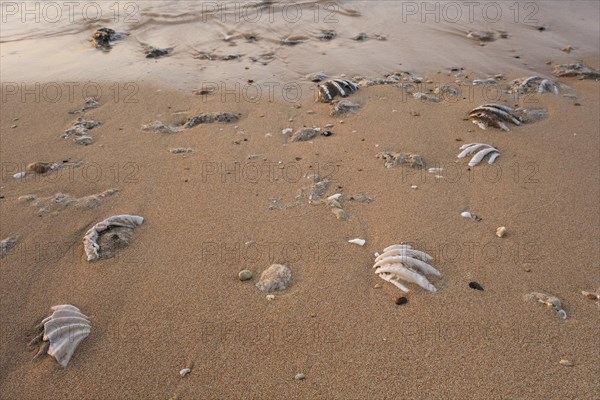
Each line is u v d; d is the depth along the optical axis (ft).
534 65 24.26
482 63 24.40
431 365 9.93
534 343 10.32
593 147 17.31
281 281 11.87
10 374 9.95
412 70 23.63
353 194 15.01
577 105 20.22
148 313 11.19
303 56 25.26
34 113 19.88
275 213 14.29
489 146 17.13
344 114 19.56
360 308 11.21
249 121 19.22
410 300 11.37
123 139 18.11
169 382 9.75
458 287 11.69
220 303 11.43
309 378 9.75
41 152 17.31
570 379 9.62
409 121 19.03
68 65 24.50
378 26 29.19
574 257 12.53
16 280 12.07
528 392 9.41
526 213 14.11
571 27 29.12
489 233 13.38
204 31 28.66
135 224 13.84
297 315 11.08
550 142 17.67
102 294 11.68
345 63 24.38
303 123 18.99
